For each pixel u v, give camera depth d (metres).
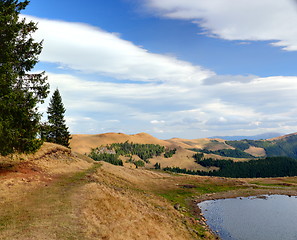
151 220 26.14
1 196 21.06
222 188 71.31
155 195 50.09
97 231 17.41
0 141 22.41
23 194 22.95
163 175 89.88
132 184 55.38
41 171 34.97
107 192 29.47
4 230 14.80
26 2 26.23
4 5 24.30
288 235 31.94
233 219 39.47
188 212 42.59
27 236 14.41
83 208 21.16
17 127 23.89
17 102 23.17
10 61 24.34
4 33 23.28
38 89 26.28
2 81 21.66
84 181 34.28
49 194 24.25
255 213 43.72
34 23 26.41
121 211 24.38
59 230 16.05
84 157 75.56
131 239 18.36
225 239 30.02
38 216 17.94
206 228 33.81
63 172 40.00
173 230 26.69
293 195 62.62
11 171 30.08
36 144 25.91
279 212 44.56
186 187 68.62
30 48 26.44
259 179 96.12
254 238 30.75
